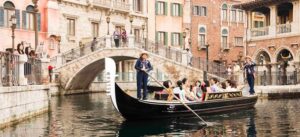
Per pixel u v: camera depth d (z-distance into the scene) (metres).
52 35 32.53
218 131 13.12
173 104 15.44
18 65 15.27
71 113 17.92
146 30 41.97
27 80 16.31
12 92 13.84
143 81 15.57
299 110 19.05
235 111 18.69
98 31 37.34
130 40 31.11
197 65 30.30
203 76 29.11
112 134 12.60
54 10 32.75
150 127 13.88
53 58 30.00
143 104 14.63
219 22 47.38
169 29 43.69
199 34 45.75
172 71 30.34
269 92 26.31
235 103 18.80
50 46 32.31
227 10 48.09
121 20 39.41
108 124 14.55
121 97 14.20
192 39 45.16
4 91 12.98
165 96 16.42
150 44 31.55
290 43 31.17
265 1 32.53
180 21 44.56
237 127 13.94
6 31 28.97
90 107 20.84
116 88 14.05
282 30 31.97
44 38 32.03
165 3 43.41
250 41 34.88
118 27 39.25
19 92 14.57
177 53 30.55
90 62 30.38
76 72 30.28
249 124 14.61
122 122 14.98
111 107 20.83
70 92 32.03
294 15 30.88
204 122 14.73
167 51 30.92
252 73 21.38
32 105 16.16
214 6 46.97
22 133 12.54
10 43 29.30
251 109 19.59
